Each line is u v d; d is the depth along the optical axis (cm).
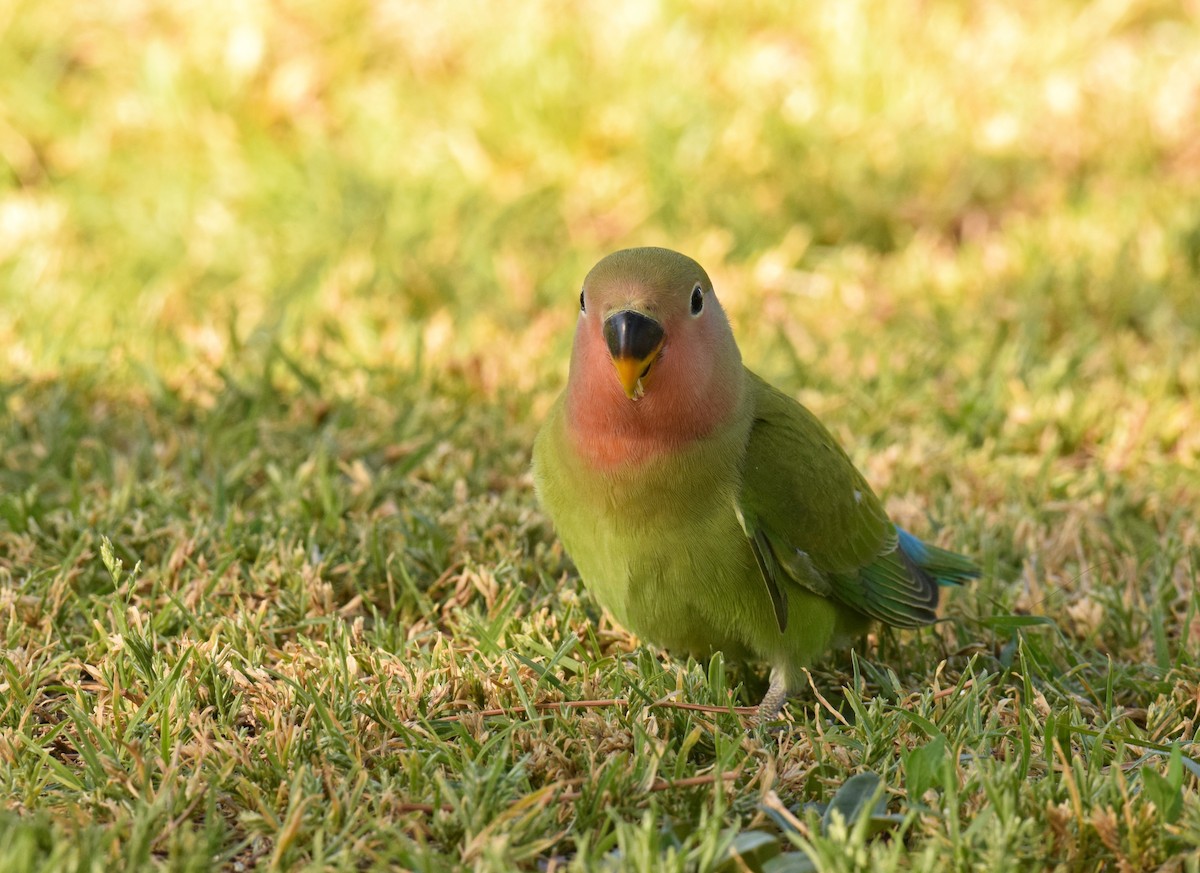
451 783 687
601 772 682
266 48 1672
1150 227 1455
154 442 1100
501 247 1486
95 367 1211
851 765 716
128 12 1706
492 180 1574
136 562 911
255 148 1583
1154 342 1320
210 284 1444
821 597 845
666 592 805
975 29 1812
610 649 872
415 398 1195
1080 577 951
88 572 892
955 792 656
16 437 1078
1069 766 695
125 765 695
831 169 1574
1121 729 760
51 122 1591
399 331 1318
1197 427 1167
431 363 1265
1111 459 1132
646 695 753
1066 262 1407
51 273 1390
